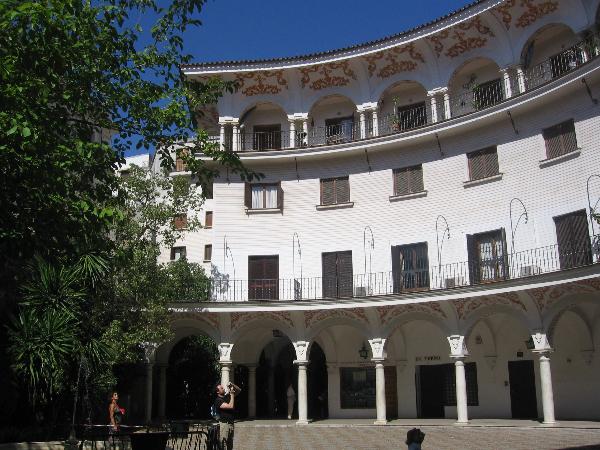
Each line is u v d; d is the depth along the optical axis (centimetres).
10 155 1214
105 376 1961
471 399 2714
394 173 2850
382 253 2786
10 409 1717
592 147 2314
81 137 1488
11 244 1341
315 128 3069
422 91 2952
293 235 2906
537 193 2466
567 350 2458
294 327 2706
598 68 2208
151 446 1290
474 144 2678
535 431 2091
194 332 2939
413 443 931
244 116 3100
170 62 1623
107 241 1678
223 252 2908
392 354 2883
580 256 2291
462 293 2380
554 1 2477
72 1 1349
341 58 2903
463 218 2652
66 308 1539
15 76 1257
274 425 2588
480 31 2691
